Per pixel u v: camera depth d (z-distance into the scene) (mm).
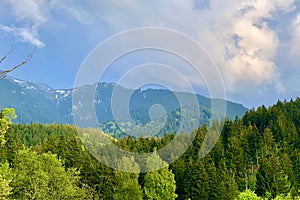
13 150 51031
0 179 20453
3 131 19953
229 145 86312
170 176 51219
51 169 36938
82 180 55062
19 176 35062
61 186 36188
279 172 65562
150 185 50625
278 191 63125
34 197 33406
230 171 76875
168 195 50312
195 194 62938
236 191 63312
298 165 78312
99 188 53812
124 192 50188
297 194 65125
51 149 66375
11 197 33719
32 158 36969
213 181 63625
